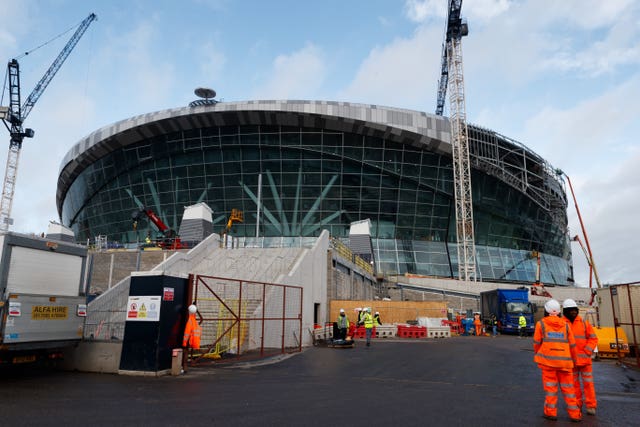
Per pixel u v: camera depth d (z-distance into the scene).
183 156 61.16
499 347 21.98
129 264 32.12
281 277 20.20
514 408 8.25
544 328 7.66
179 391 9.30
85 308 12.32
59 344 11.41
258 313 18.14
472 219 62.00
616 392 10.51
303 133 58.28
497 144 65.19
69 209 77.19
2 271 10.32
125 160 63.69
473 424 7.00
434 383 11.17
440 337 29.47
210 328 16.97
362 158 58.97
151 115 58.41
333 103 56.12
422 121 58.22
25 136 90.88
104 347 12.02
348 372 12.82
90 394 8.83
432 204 62.19
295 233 58.12
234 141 59.00
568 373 7.40
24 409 7.41
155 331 11.45
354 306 29.41
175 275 12.09
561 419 7.43
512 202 67.50
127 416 7.08
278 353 16.80
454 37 75.31
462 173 60.16
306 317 23.52
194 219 42.75
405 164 60.28
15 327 10.34
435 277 58.06
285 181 59.16
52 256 11.60
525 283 62.12
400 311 31.83
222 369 12.80
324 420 7.09
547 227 71.69
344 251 36.97
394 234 60.66
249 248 29.47
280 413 7.51
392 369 13.62
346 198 59.41
